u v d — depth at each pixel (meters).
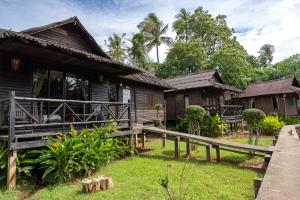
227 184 6.18
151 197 5.27
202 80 19.86
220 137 15.71
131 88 15.16
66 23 10.66
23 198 5.63
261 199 3.54
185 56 30.52
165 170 7.38
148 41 36.81
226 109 18.34
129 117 9.88
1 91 8.03
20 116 7.85
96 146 7.45
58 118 9.61
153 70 34.19
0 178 6.11
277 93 24.59
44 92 9.34
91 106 11.18
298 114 27.92
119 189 5.80
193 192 5.57
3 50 7.92
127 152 9.66
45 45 7.14
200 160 8.83
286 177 4.66
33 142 6.48
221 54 27.58
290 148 8.05
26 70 8.79
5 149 6.34
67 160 6.57
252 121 10.36
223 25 35.88
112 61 9.59
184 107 20.25
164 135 11.06
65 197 5.36
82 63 9.63
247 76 29.36
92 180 5.80
